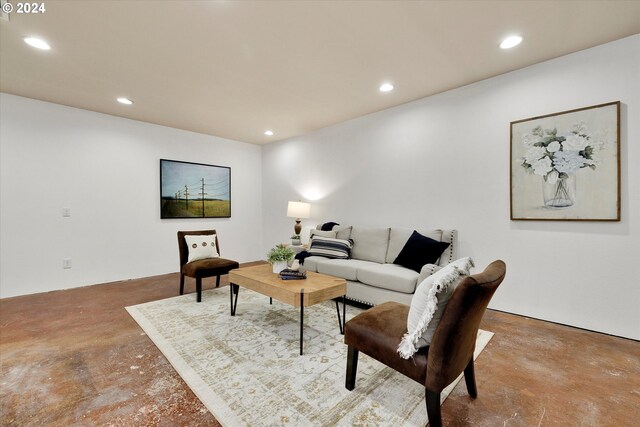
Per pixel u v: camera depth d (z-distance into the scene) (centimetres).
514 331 249
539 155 271
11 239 349
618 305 238
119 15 201
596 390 170
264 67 277
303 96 348
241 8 195
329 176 471
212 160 532
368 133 414
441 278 135
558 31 223
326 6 193
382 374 185
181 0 187
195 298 340
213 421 143
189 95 345
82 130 396
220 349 216
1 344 223
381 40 234
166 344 223
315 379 179
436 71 287
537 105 273
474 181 314
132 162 440
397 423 142
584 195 250
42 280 368
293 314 290
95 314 286
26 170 357
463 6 194
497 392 168
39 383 173
